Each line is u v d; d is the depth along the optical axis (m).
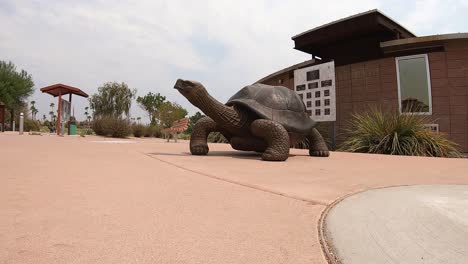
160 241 1.55
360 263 1.37
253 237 1.65
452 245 1.56
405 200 2.44
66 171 3.63
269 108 6.04
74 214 1.94
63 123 17.56
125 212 2.02
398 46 12.77
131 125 22.12
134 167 4.18
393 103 12.95
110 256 1.36
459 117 11.98
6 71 29.41
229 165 4.71
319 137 7.35
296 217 2.04
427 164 5.60
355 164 5.43
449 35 11.82
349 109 14.17
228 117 6.11
